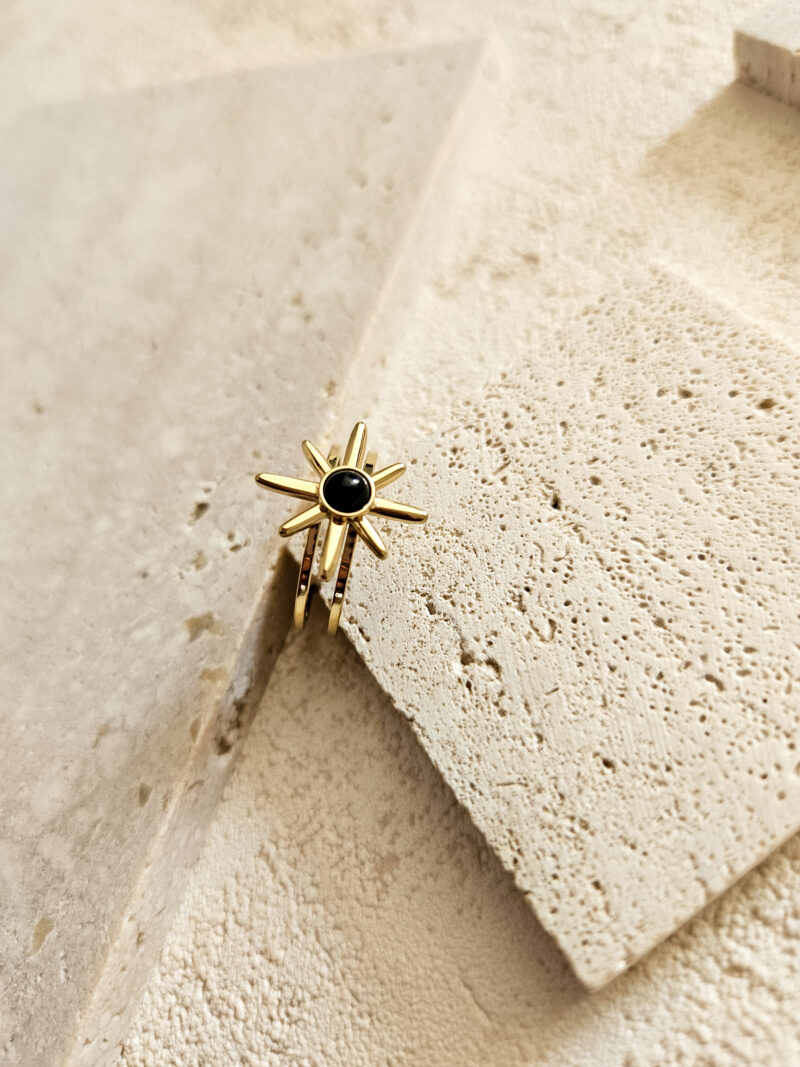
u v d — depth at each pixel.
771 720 0.11
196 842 0.14
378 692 0.14
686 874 0.11
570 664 0.12
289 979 0.13
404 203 0.16
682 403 0.13
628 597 0.12
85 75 0.20
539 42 0.18
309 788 0.14
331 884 0.13
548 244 0.16
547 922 0.11
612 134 0.17
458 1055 0.12
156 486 0.15
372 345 0.16
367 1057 0.12
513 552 0.13
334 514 0.11
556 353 0.14
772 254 0.15
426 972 0.12
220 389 0.16
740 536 0.12
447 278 0.17
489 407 0.14
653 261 0.14
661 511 0.12
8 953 0.13
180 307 0.17
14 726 0.14
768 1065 0.10
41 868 0.13
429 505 0.13
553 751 0.12
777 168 0.15
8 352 0.17
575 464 0.13
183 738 0.13
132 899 0.13
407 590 0.13
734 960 0.11
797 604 0.11
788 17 0.15
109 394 0.16
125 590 0.14
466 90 0.18
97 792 0.13
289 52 0.19
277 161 0.18
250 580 0.14
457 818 0.13
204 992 0.13
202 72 0.19
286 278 0.16
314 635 0.14
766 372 0.12
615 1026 0.11
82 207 0.18
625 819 0.11
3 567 0.15
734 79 0.16
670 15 0.18
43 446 0.16
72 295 0.17
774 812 0.11
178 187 0.18
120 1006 0.13
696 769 0.11
